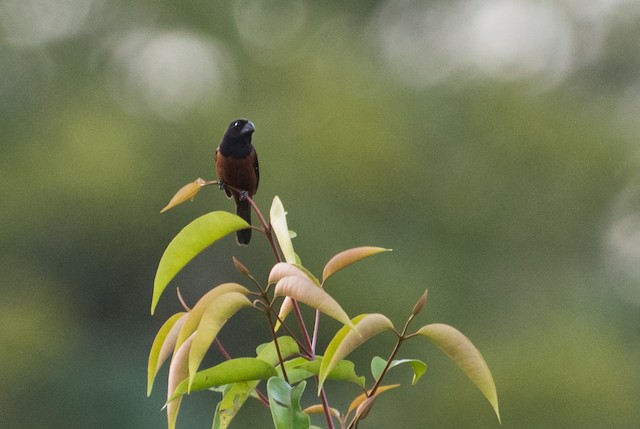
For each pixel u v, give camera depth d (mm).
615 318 20875
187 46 23547
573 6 28438
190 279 18578
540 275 21109
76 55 23797
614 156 21984
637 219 21875
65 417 18016
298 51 23484
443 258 20391
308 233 19109
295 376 4195
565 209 21641
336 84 21781
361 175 19984
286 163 19875
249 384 4086
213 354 17766
